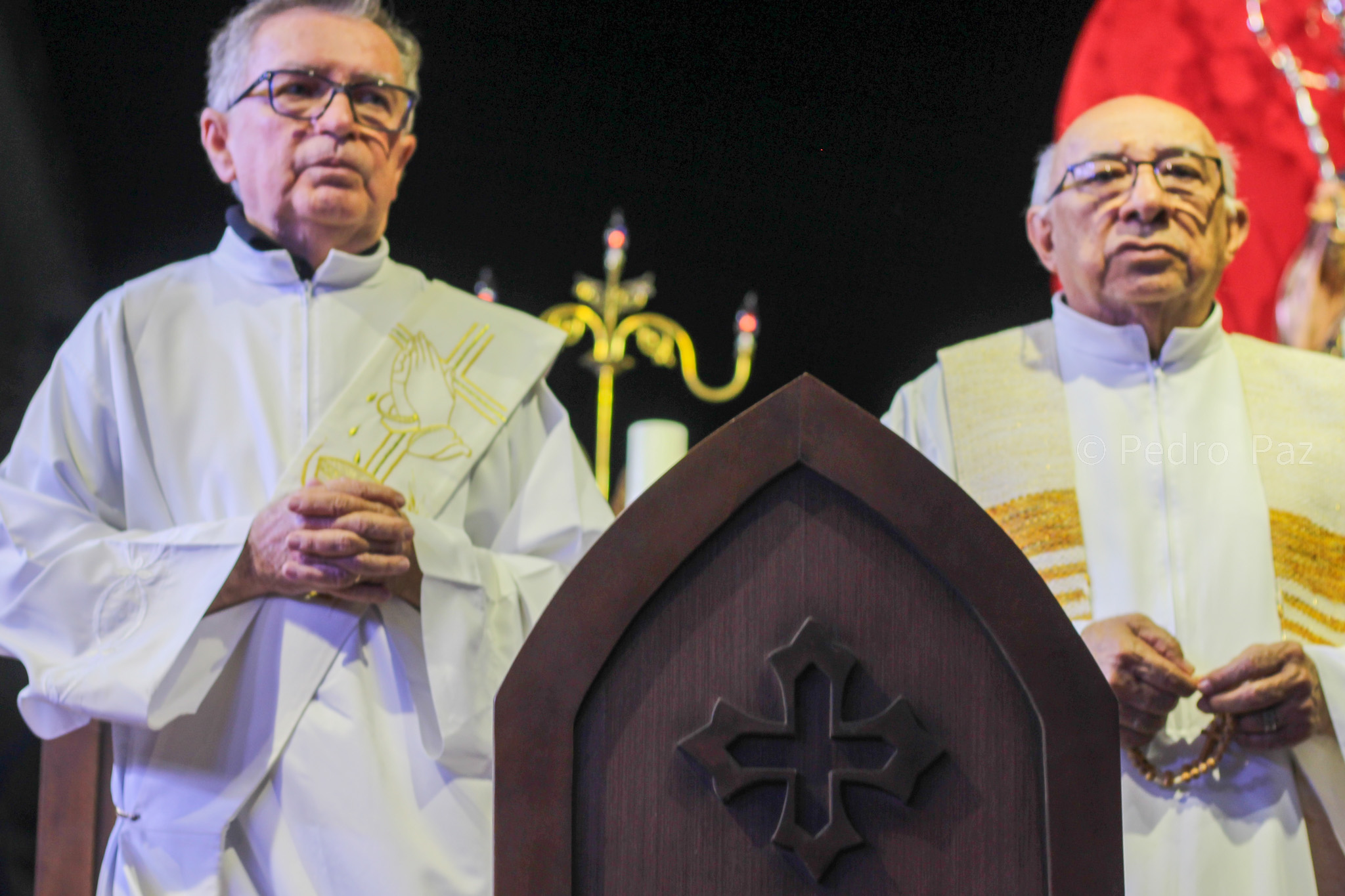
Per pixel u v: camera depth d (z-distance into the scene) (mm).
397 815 1999
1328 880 2301
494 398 2406
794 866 1012
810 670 1036
